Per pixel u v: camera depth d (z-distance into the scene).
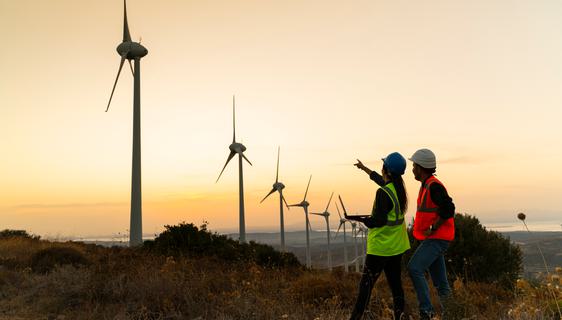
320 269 15.53
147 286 7.68
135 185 30.69
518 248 13.12
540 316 4.19
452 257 12.70
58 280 8.70
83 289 7.89
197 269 11.67
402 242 5.06
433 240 5.13
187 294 7.37
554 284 4.14
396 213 5.03
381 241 4.99
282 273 12.55
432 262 5.16
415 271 5.10
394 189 5.05
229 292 7.83
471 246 12.62
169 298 7.09
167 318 6.47
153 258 12.99
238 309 6.58
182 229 16.03
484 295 8.19
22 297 7.78
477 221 14.09
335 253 132.75
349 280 10.02
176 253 14.53
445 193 5.02
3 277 9.09
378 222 4.86
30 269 10.11
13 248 14.92
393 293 5.20
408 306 6.01
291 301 7.22
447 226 5.13
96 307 6.78
